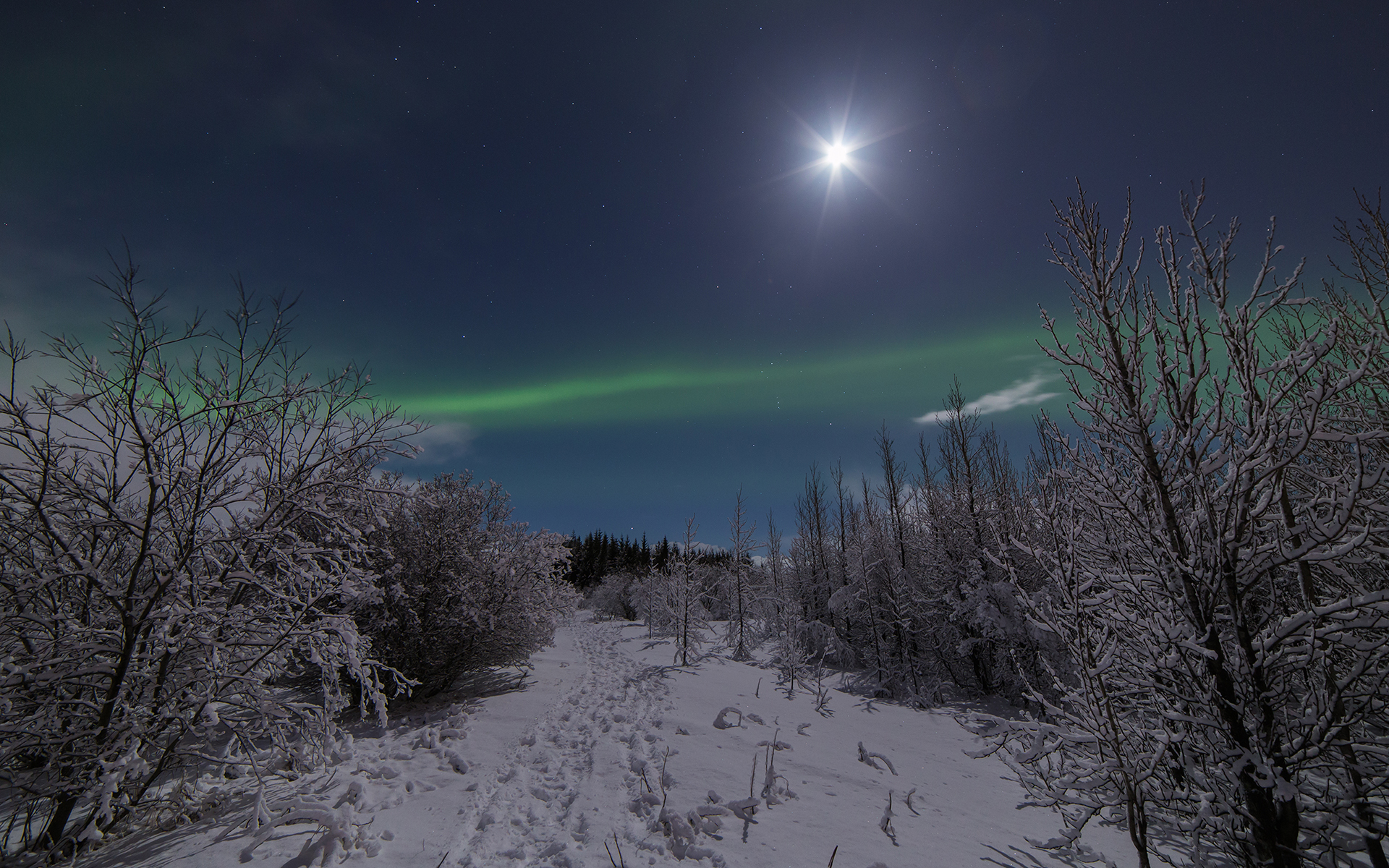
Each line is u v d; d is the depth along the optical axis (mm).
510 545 10859
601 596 43469
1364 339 5047
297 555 5406
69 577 4254
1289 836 3418
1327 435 3217
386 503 6277
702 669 15148
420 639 8703
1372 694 3238
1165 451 4059
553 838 4660
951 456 17172
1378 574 4273
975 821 5738
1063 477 4535
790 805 5570
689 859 4375
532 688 10844
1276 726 3594
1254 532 3768
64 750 4062
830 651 18750
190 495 4691
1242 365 3645
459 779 5938
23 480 3955
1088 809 4289
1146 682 3996
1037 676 12539
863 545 20969
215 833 4320
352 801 5066
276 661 5000
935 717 11625
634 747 7176
